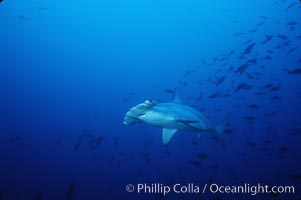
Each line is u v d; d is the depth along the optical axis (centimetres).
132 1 6419
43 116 4756
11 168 2020
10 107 5253
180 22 6366
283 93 2550
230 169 1473
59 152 2277
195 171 1484
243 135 1694
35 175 1816
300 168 1401
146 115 621
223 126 785
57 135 2506
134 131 2411
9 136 2772
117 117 2773
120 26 7069
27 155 2339
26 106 5675
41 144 2530
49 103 6519
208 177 1386
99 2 6525
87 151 2155
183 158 1691
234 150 1738
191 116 679
